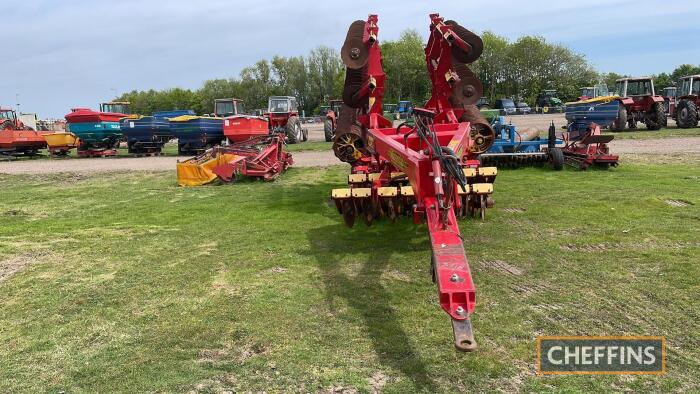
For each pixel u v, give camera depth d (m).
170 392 3.20
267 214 8.16
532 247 5.77
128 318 4.34
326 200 9.22
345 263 5.52
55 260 6.07
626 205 7.51
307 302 4.50
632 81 23.30
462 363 3.40
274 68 87.44
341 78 77.88
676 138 18.33
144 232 7.30
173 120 20.05
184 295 4.80
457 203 4.07
